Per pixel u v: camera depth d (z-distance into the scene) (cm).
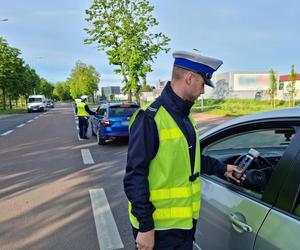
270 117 219
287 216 176
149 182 189
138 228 195
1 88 4731
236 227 209
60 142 1280
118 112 1176
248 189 222
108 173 737
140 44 2341
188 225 194
